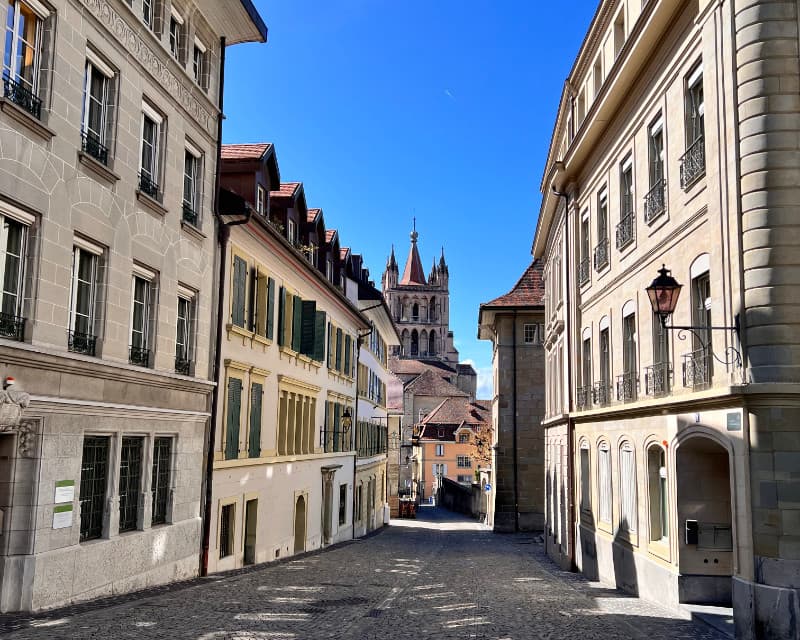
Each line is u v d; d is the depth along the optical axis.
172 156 16.86
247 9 18.58
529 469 43.16
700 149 13.65
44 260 12.08
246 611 12.11
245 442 21.16
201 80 18.98
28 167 11.71
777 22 11.79
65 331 12.62
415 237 141.12
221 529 19.58
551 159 29.61
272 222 24.19
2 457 11.71
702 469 14.00
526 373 43.72
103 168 13.71
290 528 25.97
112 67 14.36
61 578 12.31
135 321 15.67
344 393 35.72
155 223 15.98
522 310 43.50
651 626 11.89
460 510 74.25
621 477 18.22
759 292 11.48
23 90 11.76
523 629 11.14
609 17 20.20
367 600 13.97
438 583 17.44
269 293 22.95
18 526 11.70
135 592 14.42
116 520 14.24
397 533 44.31
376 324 46.66
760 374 11.31
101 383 13.77
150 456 15.66
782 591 10.76
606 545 19.31
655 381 15.70
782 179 11.53
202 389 18.16
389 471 65.81
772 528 10.98
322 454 30.69
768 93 11.71
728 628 11.59
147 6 16.06
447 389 109.38
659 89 16.05
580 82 24.36
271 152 23.36
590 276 22.44
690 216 14.07
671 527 14.34
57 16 12.42
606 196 20.84
